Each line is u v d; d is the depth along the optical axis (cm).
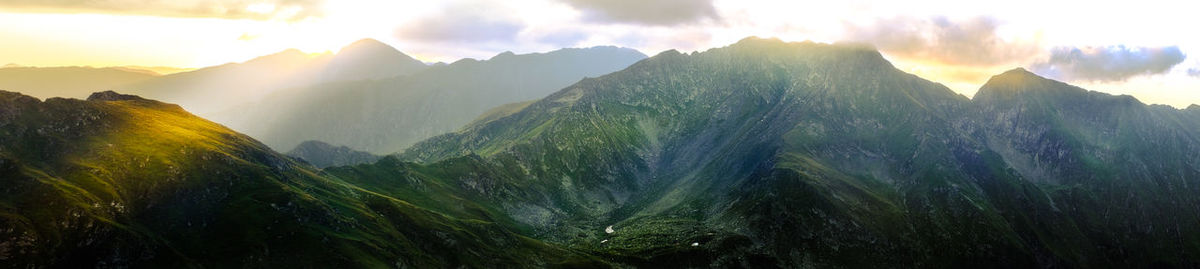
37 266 17288
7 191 19338
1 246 17075
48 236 18062
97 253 18500
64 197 19450
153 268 18862
